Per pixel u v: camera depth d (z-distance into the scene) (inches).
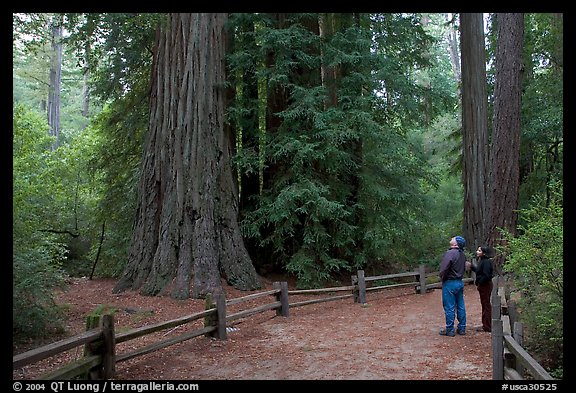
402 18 679.1
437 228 845.8
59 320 369.7
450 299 348.8
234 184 594.9
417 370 265.0
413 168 671.8
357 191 644.7
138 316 428.5
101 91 682.8
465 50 676.7
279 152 562.9
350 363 281.3
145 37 653.3
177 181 538.6
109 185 724.7
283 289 435.5
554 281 246.2
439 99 724.0
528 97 727.1
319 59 610.5
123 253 690.2
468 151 671.1
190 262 519.5
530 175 738.2
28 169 674.8
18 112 660.7
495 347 216.2
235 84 616.4
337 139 572.7
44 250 367.9
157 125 571.8
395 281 671.1
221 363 282.0
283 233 608.4
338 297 495.5
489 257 357.7
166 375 257.6
